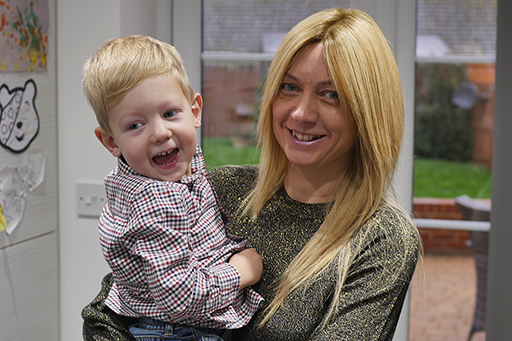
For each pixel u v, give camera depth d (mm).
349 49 901
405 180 1847
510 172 1750
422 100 1851
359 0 1808
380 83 926
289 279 957
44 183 1714
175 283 845
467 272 1890
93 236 1792
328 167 1014
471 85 1818
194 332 922
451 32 1810
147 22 1841
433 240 1898
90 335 992
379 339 866
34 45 1619
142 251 861
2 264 1551
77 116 1749
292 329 929
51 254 1778
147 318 946
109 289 1035
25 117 1599
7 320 1586
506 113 1745
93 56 941
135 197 892
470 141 1842
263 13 1898
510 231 1765
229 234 1017
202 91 1949
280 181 1075
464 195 1863
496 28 1779
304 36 920
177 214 881
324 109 926
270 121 1036
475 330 1905
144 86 887
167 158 928
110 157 1747
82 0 1690
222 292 890
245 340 980
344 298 884
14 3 1522
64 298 1843
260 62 1918
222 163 1968
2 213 1521
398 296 905
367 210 963
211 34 1927
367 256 915
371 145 936
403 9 1783
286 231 1021
